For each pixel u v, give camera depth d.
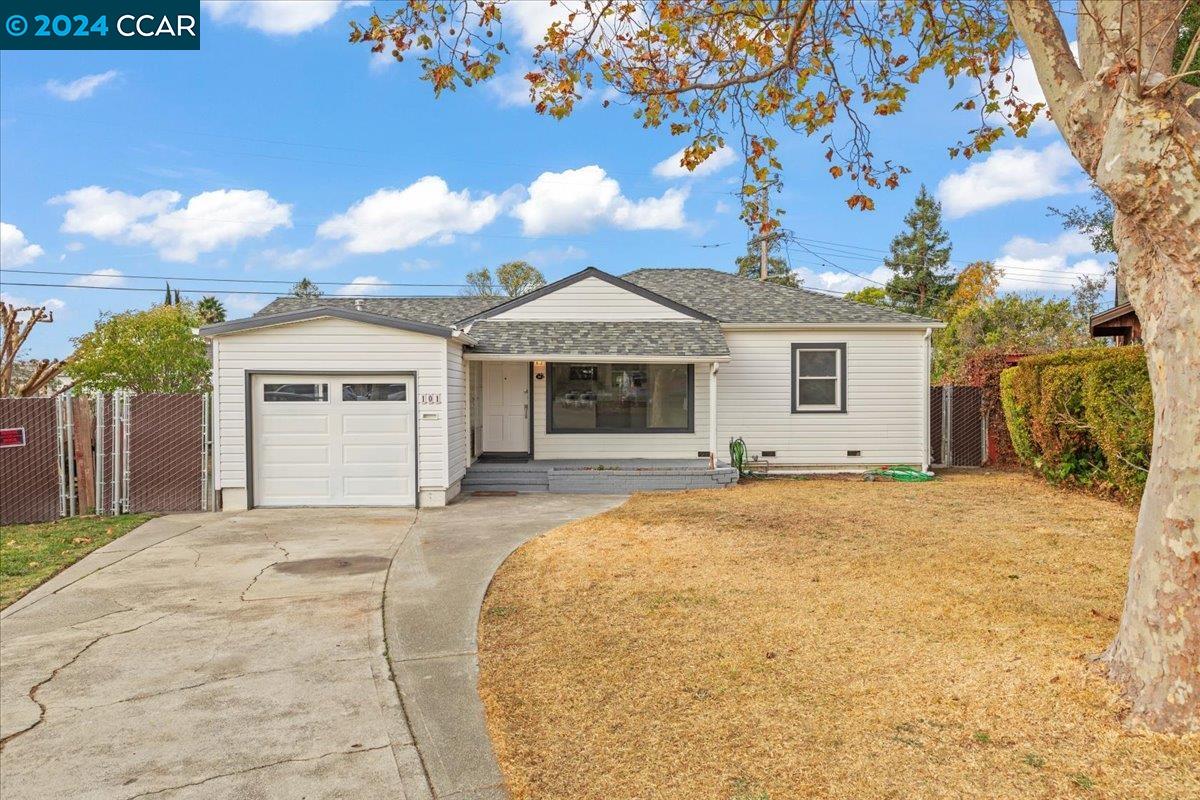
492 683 4.45
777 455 14.86
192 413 10.91
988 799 2.96
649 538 8.27
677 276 18.72
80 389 14.78
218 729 3.91
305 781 3.37
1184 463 3.32
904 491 11.93
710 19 6.11
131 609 6.07
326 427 11.14
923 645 4.66
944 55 6.67
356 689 4.42
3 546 8.52
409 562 7.57
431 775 3.42
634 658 4.72
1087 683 3.76
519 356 13.09
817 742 3.52
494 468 13.16
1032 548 7.41
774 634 5.03
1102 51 3.60
